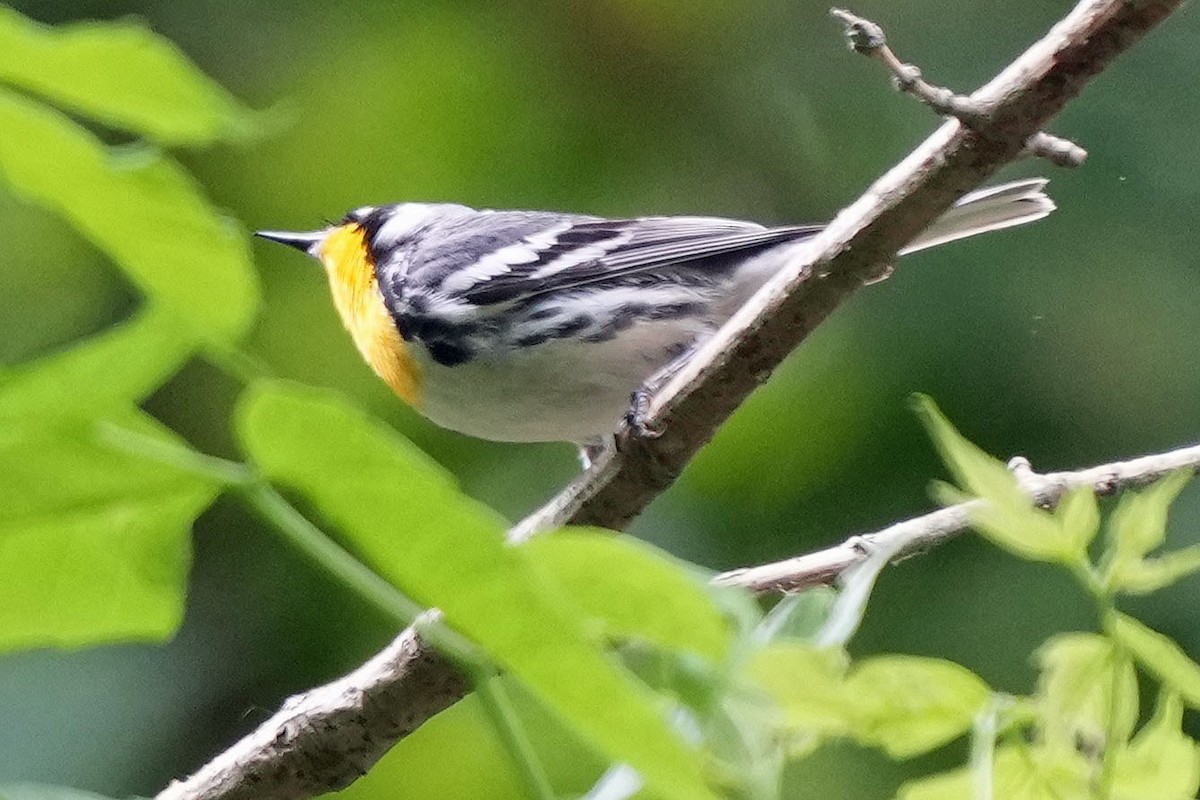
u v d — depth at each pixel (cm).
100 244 112
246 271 112
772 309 305
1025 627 311
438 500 118
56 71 103
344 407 117
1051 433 313
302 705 305
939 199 304
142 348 116
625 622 136
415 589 123
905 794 211
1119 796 211
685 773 126
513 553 120
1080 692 204
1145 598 311
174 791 305
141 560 131
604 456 306
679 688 156
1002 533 189
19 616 132
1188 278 313
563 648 123
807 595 201
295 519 127
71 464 124
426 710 305
